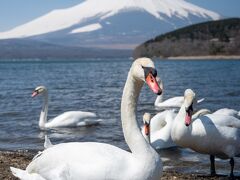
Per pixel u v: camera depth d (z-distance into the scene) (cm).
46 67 12019
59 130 1927
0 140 1673
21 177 775
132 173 687
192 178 1130
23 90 4097
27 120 2198
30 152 1452
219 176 1168
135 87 705
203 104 2739
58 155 741
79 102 2977
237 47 19125
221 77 5581
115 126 1978
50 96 3441
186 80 5062
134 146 700
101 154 714
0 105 2848
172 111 1639
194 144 1138
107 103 2889
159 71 7469
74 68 10862
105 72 8206
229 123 1145
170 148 1514
